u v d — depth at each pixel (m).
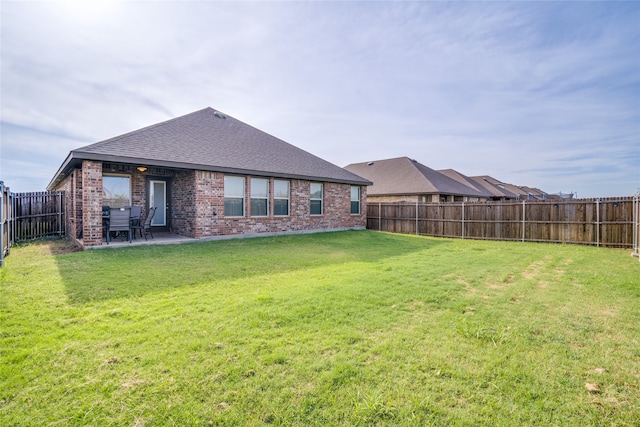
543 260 7.89
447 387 2.38
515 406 2.18
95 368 2.59
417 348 2.98
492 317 3.81
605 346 3.08
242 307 4.04
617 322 3.69
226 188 11.40
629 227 10.41
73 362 2.68
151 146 10.07
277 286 5.12
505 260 7.85
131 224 10.11
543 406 2.18
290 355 2.82
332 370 2.58
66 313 3.79
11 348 2.90
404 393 2.30
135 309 3.95
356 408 2.13
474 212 13.70
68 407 2.12
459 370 2.61
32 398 2.21
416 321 3.67
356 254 8.57
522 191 49.66
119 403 2.17
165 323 3.51
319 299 4.39
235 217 11.50
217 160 11.10
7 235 7.98
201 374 2.51
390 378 2.49
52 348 2.90
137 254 7.75
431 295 4.66
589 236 11.16
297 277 5.79
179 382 2.40
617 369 2.66
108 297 4.42
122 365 2.64
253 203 12.22
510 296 4.71
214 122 14.12
